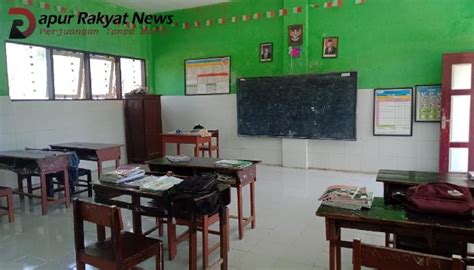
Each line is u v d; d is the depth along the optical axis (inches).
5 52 211.0
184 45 305.6
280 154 274.1
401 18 229.1
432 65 223.3
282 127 267.7
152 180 110.7
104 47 275.4
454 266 50.9
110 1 272.5
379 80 237.8
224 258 104.7
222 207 102.8
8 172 212.1
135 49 303.7
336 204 86.6
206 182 100.2
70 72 251.6
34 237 137.5
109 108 280.1
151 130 291.9
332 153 255.6
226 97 291.7
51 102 236.1
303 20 254.8
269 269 109.8
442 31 219.6
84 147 202.5
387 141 237.8
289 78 261.3
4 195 152.5
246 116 281.4
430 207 79.0
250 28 278.1
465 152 210.5
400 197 90.0
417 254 53.6
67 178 177.9
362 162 246.5
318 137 255.4
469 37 213.6
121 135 291.4
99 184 109.0
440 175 122.0
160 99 304.2
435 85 222.4
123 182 109.7
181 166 139.6
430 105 224.2
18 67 219.1
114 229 81.2
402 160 234.5
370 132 242.2
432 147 225.6
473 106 206.2
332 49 249.6
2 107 208.7
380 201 90.4
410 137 231.0
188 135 240.8
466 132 209.8
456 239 73.6
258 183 219.5
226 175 133.8
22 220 157.5
